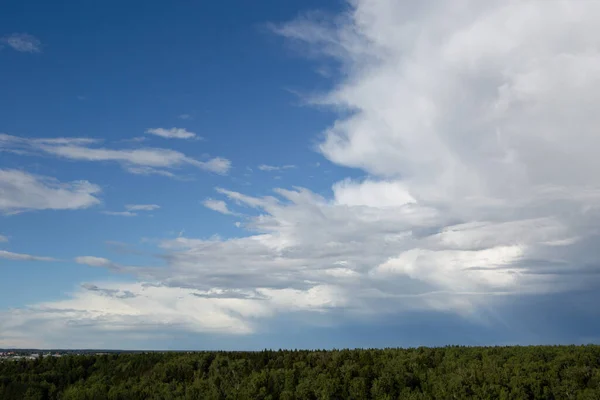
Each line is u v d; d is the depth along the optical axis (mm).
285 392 133500
